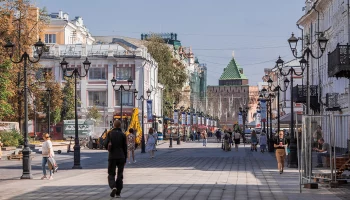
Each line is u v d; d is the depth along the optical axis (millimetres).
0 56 55656
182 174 30297
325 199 19250
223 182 25453
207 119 161125
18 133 62000
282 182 25531
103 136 71250
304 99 68750
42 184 25141
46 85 76125
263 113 75125
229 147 64438
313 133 23547
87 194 20672
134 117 70688
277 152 30656
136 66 97375
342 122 23016
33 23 63656
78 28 113500
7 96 59125
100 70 97812
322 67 69125
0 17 59531
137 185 23844
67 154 58406
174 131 120750
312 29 76188
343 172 24094
